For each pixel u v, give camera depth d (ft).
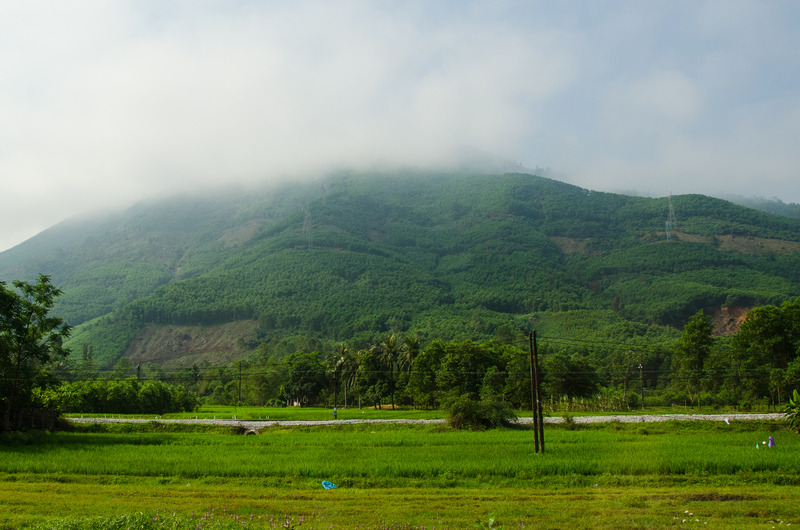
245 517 89.92
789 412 195.83
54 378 231.71
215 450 162.50
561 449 155.43
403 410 377.71
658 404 432.25
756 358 297.33
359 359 434.71
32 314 222.89
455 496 106.32
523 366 347.56
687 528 83.41
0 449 162.71
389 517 91.35
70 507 95.45
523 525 85.51
